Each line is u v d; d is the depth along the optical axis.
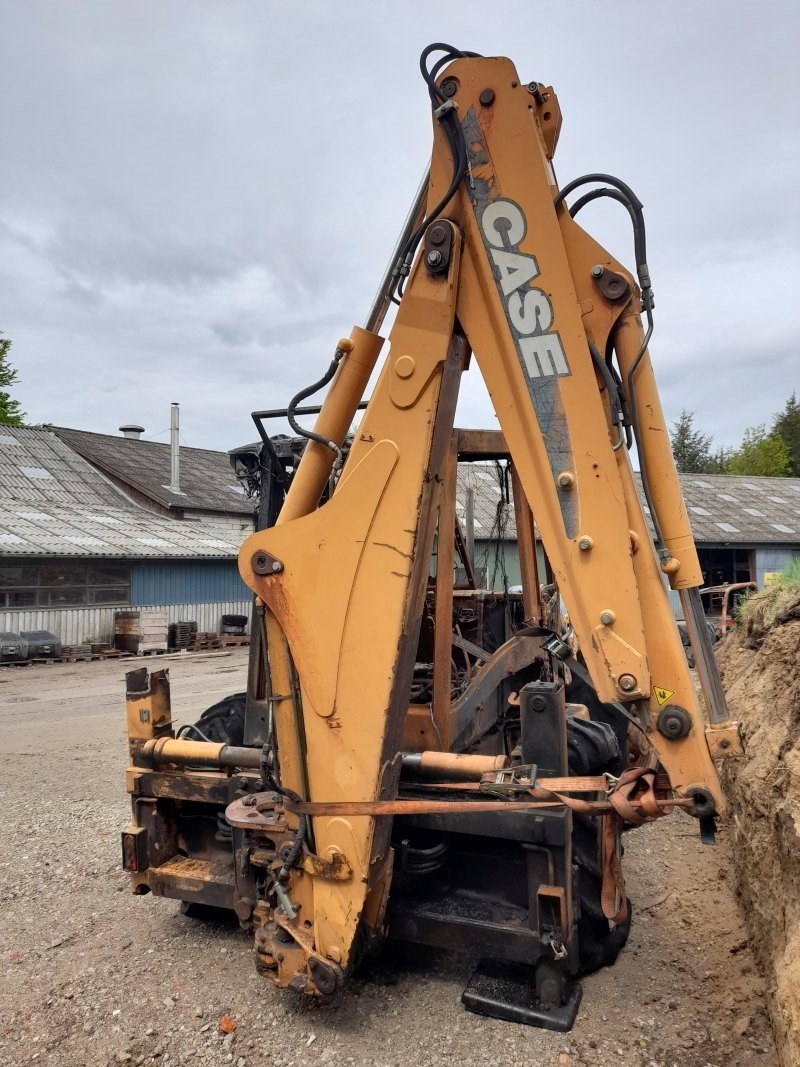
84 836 4.80
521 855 2.86
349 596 2.66
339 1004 2.85
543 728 2.82
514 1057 2.52
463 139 2.62
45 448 24.56
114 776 6.30
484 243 2.61
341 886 2.62
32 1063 2.58
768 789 3.00
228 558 19.77
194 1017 2.80
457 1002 2.85
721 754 2.34
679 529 2.44
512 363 2.58
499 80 2.57
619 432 2.51
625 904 2.88
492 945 2.73
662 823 4.79
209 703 9.75
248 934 3.36
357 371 2.82
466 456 4.18
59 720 8.90
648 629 2.44
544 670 4.12
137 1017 2.82
